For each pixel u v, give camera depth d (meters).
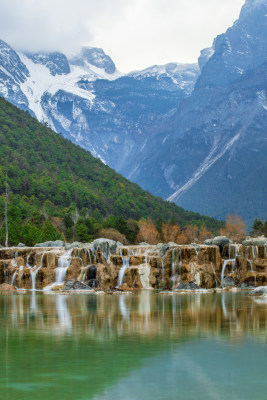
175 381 36.66
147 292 107.19
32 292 109.06
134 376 37.66
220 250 120.62
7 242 163.50
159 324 57.16
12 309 72.25
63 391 34.81
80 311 69.38
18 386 35.69
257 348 45.19
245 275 115.56
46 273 118.25
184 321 59.28
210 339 48.78
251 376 37.72
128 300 86.12
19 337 49.94
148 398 33.59
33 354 43.31
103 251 120.44
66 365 40.28
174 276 115.38
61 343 47.25
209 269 113.81
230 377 37.50
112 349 44.94
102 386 35.69
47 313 67.25
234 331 52.69
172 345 46.41
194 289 108.06
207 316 63.44
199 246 117.38
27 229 168.25
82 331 53.03
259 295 95.38
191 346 45.97
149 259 119.19
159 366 40.03
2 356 42.75
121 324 57.25
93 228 199.12
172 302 81.88
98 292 105.19
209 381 36.53
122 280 117.31
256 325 56.22
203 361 41.22
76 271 117.44
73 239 189.00
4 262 123.00
